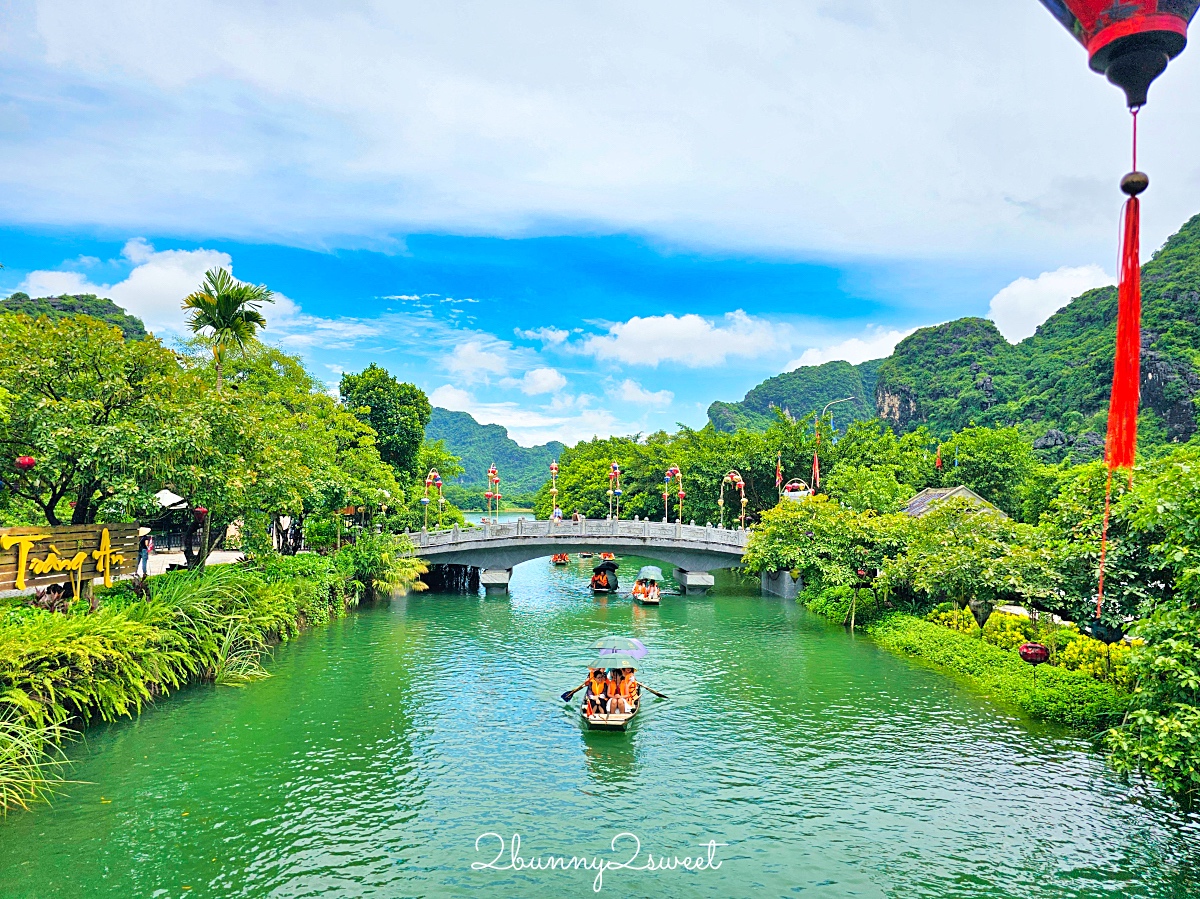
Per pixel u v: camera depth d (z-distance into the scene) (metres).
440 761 19.27
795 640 35.00
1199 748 13.08
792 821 16.14
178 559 37.66
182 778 17.62
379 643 33.03
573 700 24.84
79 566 21.09
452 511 69.25
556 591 53.31
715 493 68.31
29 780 16.09
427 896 13.12
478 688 26.19
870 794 17.44
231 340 31.16
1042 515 27.81
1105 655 23.89
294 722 21.75
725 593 52.16
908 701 24.78
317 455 36.81
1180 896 13.23
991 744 20.59
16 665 16.62
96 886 13.14
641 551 52.19
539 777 18.38
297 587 34.03
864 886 13.61
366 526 47.50
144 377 23.39
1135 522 15.72
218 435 24.78
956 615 33.31
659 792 17.55
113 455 20.36
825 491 61.88
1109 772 18.50
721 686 26.78
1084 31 5.26
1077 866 14.25
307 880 13.54
